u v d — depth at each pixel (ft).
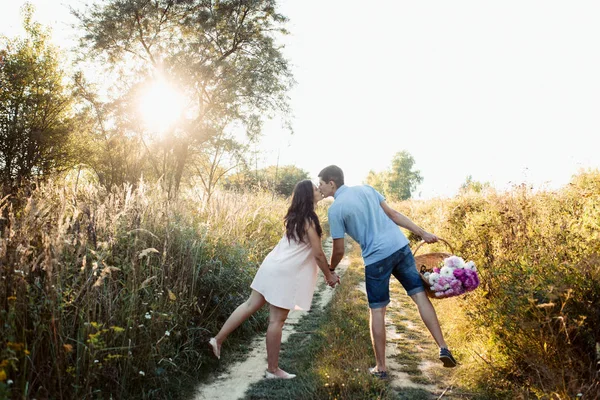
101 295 10.69
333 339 15.21
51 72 54.60
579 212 15.96
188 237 16.34
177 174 50.52
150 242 14.60
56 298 9.43
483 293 14.69
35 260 9.30
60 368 9.03
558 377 9.75
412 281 12.69
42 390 8.59
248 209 29.55
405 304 21.83
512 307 11.72
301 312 20.42
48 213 12.18
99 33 50.55
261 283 12.91
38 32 54.54
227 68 52.54
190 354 13.25
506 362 11.68
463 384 11.78
